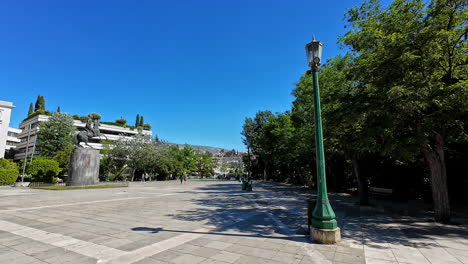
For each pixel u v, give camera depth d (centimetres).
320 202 583
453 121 740
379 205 1266
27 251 495
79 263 433
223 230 687
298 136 1966
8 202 1222
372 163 1361
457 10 743
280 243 558
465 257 473
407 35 769
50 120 4050
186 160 5394
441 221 810
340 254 484
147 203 1267
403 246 542
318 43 613
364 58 873
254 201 1442
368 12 1003
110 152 3816
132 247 526
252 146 5291
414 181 1597
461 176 1384
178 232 661
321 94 1201
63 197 1469
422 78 768
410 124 806
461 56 790
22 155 5834
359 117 827
